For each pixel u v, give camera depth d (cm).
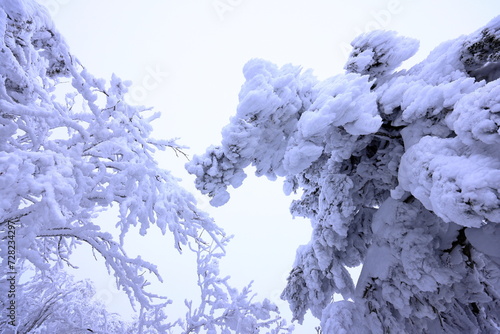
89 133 307
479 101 263
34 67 292
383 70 461
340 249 508
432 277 396
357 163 541
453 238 417
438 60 398
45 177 200
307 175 620
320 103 383
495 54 352
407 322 446
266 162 452
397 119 410
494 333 467
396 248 443
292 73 446
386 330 444
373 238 490
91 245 319
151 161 369
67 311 470
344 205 479
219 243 399
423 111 354
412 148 343
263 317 417
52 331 416
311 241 591
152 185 330
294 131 425
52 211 181
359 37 464
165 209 319
